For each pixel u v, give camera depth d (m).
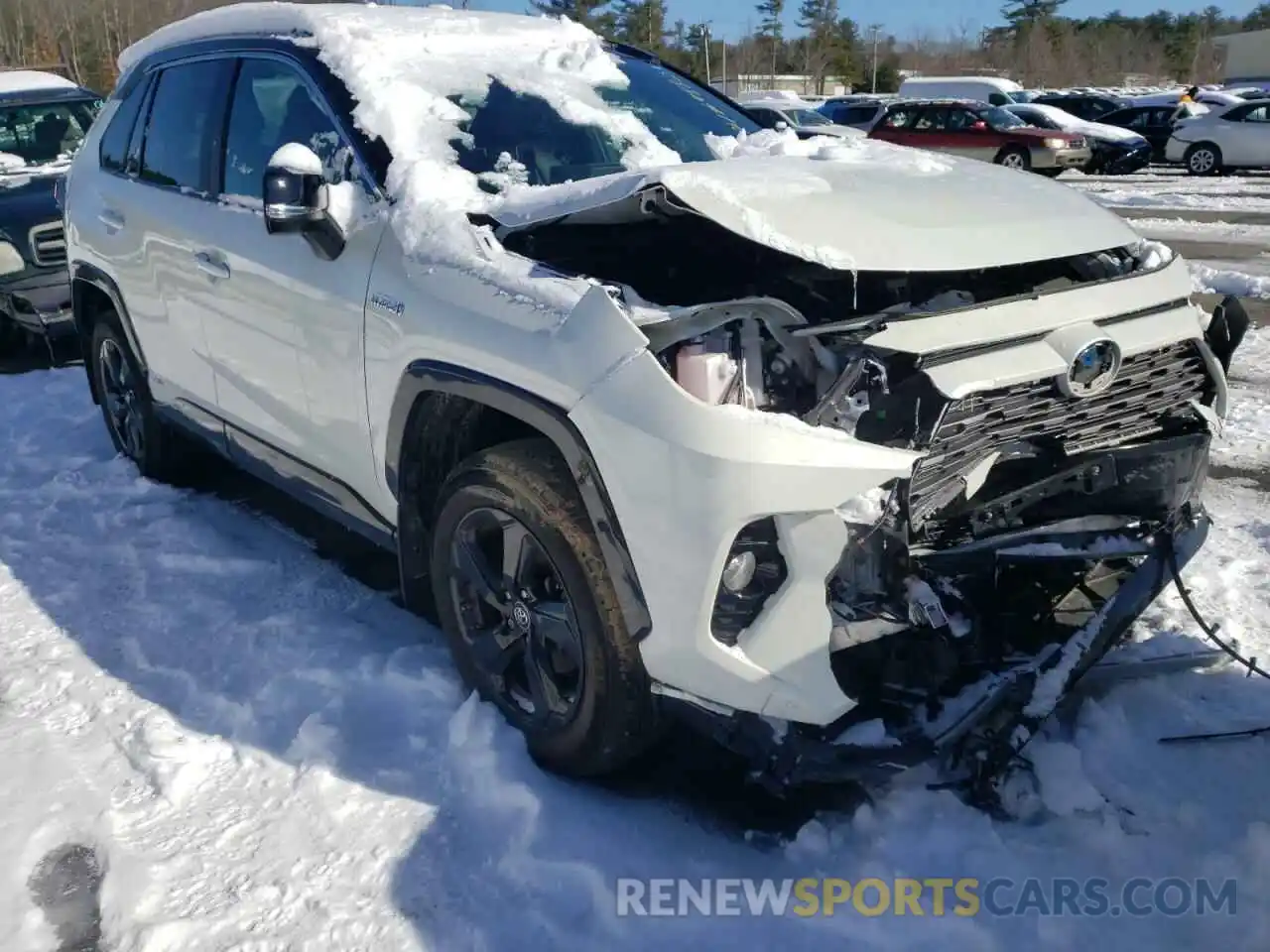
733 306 2.52
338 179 3.38
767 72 69.25
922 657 2.52
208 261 3.91
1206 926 2.35
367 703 3.21
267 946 2.37
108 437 5.79
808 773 2.43
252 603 3.88
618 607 2.58
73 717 3.24
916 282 2.97
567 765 2.82
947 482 2.51
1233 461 5.05
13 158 8.46
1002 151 21.28
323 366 3.36
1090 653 2.61
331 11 3.90
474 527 2.94
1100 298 2.75
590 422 2.47
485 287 2.79
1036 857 2.54
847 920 2.40
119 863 2.61
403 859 2.62
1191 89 29.20
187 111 4.29
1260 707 3.04
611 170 3.59
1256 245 11.45
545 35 4.17
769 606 2.38
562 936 2.38
